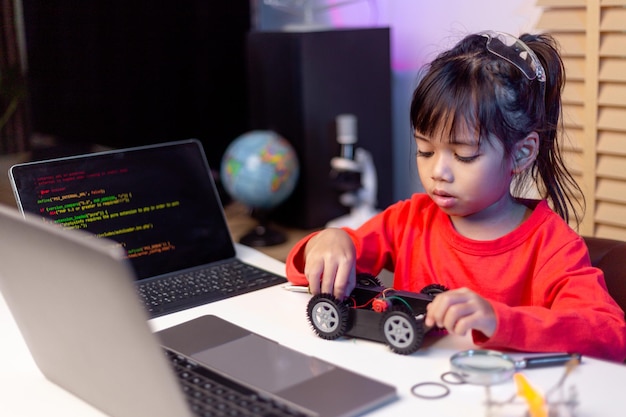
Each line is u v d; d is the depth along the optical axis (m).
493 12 1.97
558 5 1.66
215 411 0.81
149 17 2.02
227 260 1.40
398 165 2.33
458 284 1.19
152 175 1.37
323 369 0.91
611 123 1.62
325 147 2.12
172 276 1.31
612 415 0.81
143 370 0.77
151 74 2.05
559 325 0.95
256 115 2.21
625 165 1.62
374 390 0.85
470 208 1.10
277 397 0.84
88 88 1.95
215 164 2.25
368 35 2.12
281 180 2.01
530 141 1.12
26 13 1.84
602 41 1.60
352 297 1.10
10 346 1.08
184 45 2.11
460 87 1.07
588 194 1.68
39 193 1.26
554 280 1.10
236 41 2.22
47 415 0.88
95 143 1.99
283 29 2.15
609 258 1.24
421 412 0.83
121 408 0.85
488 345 0.95
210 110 2.20
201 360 0.94
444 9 2.09
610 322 0.99
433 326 0.98
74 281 0.78
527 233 1.16
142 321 0.73
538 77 1.12
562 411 0.78
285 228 2.20
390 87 2.19
